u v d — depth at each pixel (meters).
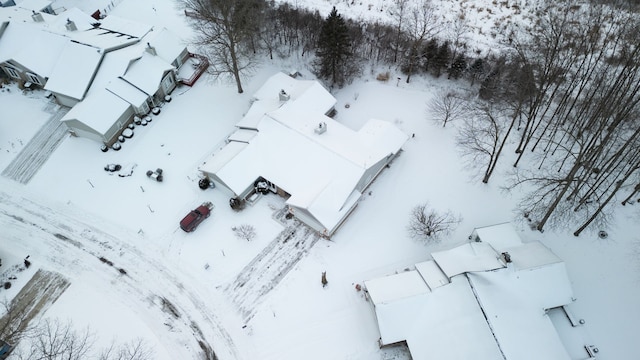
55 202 48.59
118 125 53.88
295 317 40.06
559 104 51.44
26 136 54.81
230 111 57.66
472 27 68.38
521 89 51.88
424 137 54.38
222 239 45.44
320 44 57.16
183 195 49.03
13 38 57.97
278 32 65.75
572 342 37.34
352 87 61.06
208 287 42.22
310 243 44.94
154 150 53.38
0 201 48.62
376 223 46.28
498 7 71.50
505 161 51.03
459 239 44.75
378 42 64.69
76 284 42.34
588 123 48.69
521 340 34.44
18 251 44.62
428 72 62.12
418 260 43.41
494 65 60.31
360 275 42.53
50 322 39.62
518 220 45.84
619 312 39.41
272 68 63.28
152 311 40.69
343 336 38.88
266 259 43.91
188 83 60.47
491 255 38.34
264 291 41.81
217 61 61.00
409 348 35.25
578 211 45.62
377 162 46.75
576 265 42.47
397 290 38.03
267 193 48.94
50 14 65.31
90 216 47.41
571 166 49.53
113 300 41.31
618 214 45.44
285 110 51.72
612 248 43.28
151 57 57.88
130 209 47.91
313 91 54.56
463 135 53.81
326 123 51.31
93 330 39.28
